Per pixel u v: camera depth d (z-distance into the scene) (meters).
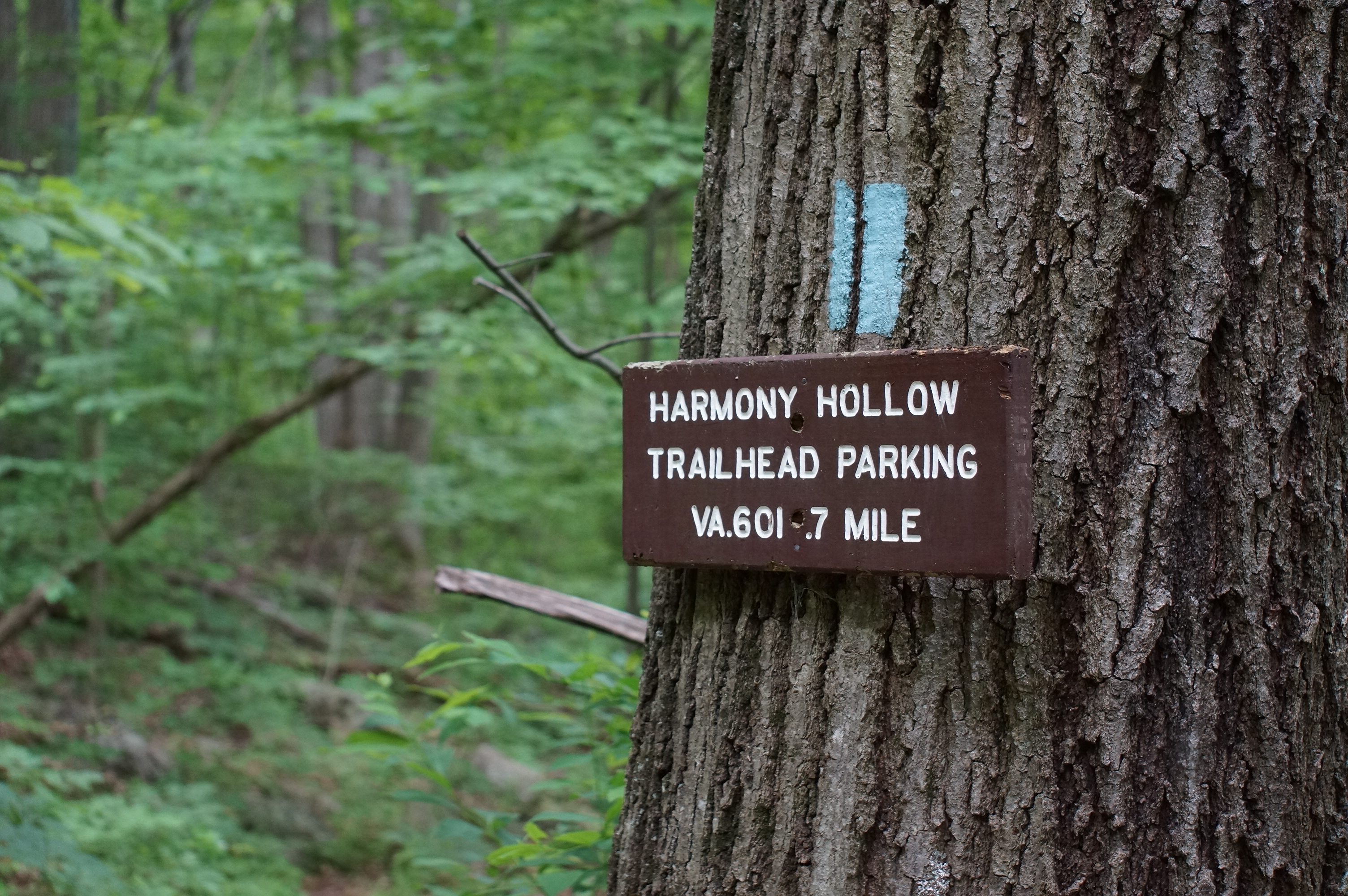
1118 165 1.43
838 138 1.56
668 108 6.40
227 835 5.69
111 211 3.80
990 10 1.46
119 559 7.26
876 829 1.47
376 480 9.56
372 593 10.58
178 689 7.38
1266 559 1.43
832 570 1.44
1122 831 1.40
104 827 4.85
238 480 9.62
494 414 10.45
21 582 6.44
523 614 10.12
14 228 3.31
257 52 9.89
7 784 3.57
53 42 6.86
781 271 1.60
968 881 1.42
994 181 1.46
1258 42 1.43
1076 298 1.43
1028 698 1.42
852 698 1.50
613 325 6.50
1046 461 1.43
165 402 7.82
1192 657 1.42
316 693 7.95
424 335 6.47
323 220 7.16
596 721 2.56
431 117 5.91
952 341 1.47
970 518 1.35
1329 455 1.48
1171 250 1.43
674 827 1.64
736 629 1.60
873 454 1.42
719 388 1.54
